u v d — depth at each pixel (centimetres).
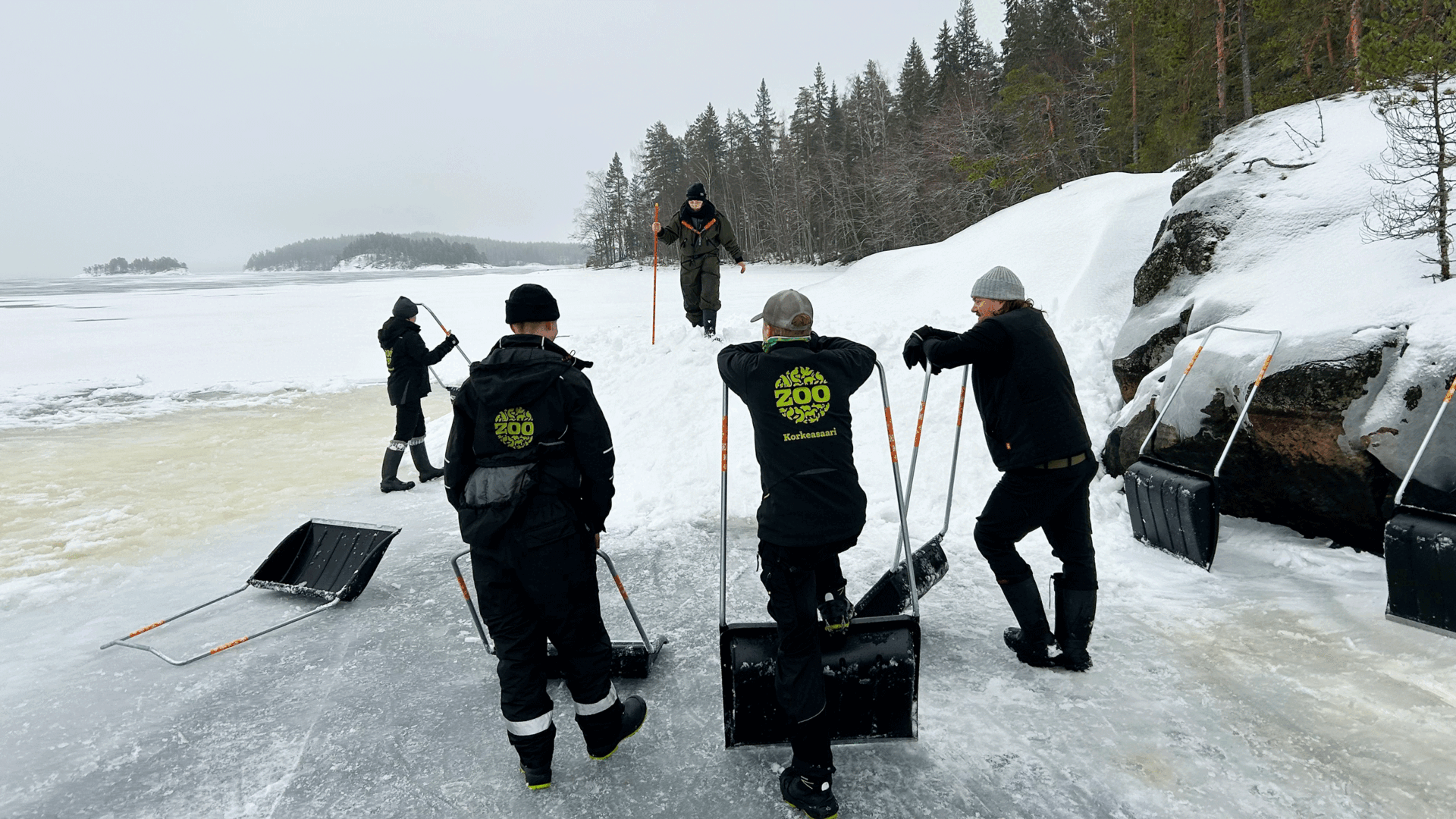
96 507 643
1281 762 261
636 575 462
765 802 259
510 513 253
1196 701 301
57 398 1188
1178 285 666
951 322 838
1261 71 2262
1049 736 284
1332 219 592
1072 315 1022
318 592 438
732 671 267
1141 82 2952
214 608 439
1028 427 310
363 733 306
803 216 7300
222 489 695
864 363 264
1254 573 414
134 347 1897
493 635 266
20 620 428
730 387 274
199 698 338
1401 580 335
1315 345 442
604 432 267
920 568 367
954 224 4791
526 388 260
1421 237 512
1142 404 544
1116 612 380
